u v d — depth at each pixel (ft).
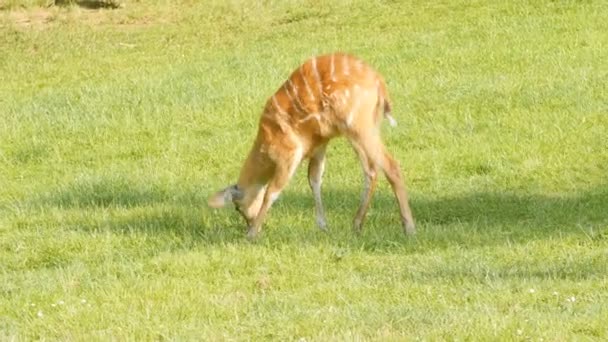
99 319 43.11
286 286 47.52
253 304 44.21
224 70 92.53
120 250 54.95
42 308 45.24
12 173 73.61
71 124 81.30
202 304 44.34
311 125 55.16
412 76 86.02
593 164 66.23
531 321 38.91
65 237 57.06
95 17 119.85
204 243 54.95
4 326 42.78
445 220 58.95
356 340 37.58
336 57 55.67
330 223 58.18
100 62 103.60
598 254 49.52
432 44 94.12
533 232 54.29
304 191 64.90
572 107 76.18
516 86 80.79
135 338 40.22
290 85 55.47
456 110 77.87
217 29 112.98
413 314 40.73
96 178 68.59
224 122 79.97
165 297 46.09
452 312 40.81
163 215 60.18
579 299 42.19
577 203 59.88
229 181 68.54
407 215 55.31
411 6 110.93
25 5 122.83
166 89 87.25
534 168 66.18
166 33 112.98
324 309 42.50
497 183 64.69
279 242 54.39
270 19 114.83
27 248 56.03
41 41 111.24
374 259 50.67
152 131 79.20
